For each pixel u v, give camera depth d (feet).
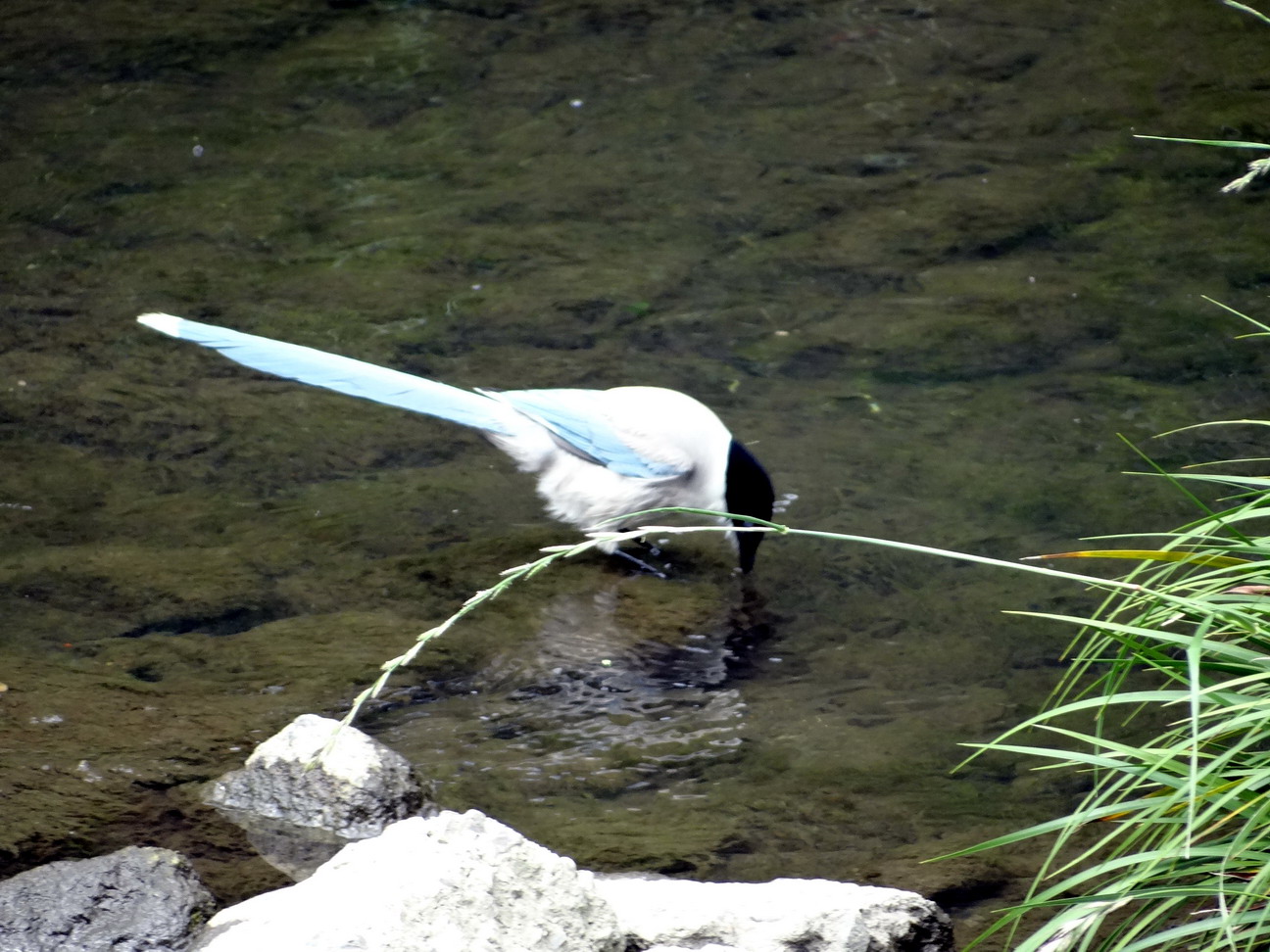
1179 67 67.41
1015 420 40.14
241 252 51.62
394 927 18.48
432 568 33.99
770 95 65.98
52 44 71.46
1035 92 65.51
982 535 34.81
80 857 22.58
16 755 25.25
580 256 51.29
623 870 23.53
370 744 25.35
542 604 32.68
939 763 26.89
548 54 71.10
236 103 65.31
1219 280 48.14
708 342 45.11
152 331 45.57
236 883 22.25
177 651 29.73
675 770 26.78
